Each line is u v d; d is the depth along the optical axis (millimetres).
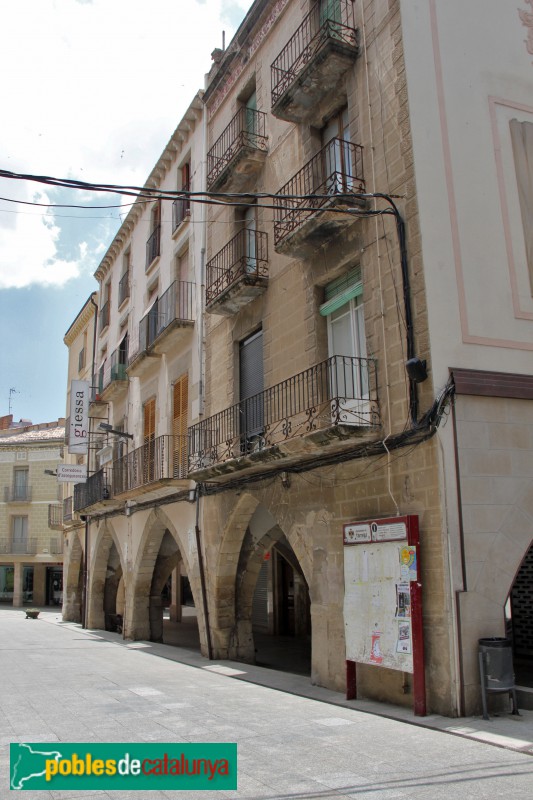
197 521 15594
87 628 24984
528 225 10000
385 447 9227
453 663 7895
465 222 9453
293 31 13250
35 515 45469
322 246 11305
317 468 10922
